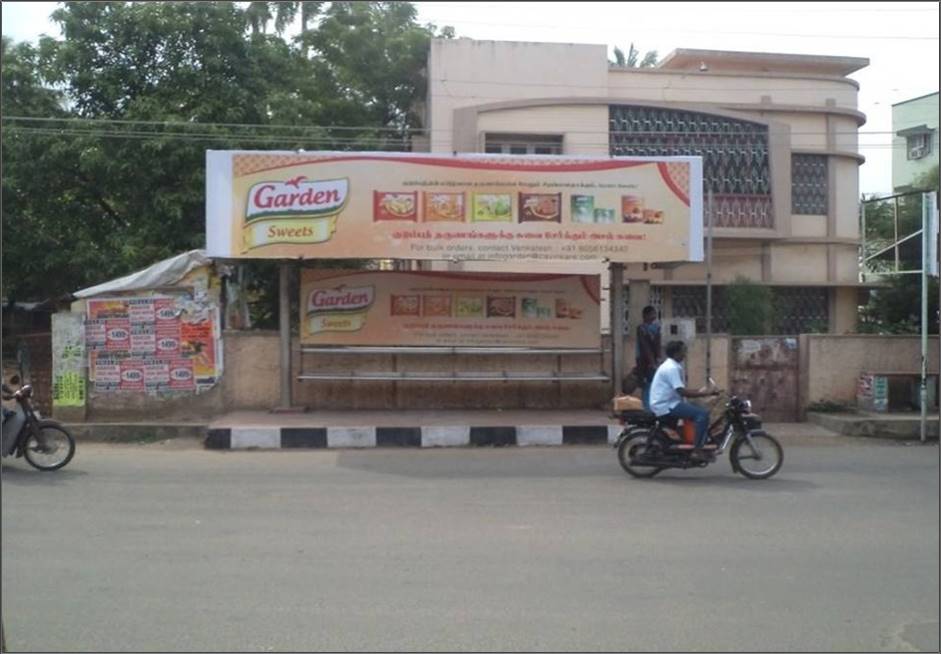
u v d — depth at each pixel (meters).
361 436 12.93
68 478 10.56
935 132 18.62
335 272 14.66
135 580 6.71
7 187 18.14
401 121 25.70
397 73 24.89
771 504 9.26
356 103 24.67
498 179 13.64
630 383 13.45
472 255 13.61
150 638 5.62
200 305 14.46
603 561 7.23
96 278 17.94
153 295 14.38
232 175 13.42
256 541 7.78
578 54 21.86
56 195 18.81
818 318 22.59
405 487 10.10
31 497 9.51
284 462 11.74
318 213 13.47
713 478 10.69
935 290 16.94
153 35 18.86
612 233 13.73
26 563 7.13
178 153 17.91
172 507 9.05
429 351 14.67
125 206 18.81
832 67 24.45
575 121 21.22
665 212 13.77
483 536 7.96
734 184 21.67
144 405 14.34
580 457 12.14
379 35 24.98
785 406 15.16
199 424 13.77
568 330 14.93
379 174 13.55
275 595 6.39
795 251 22.48
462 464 11.61
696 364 14.98
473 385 14.95
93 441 13.48
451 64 21.64
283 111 19.19
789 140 21.81
